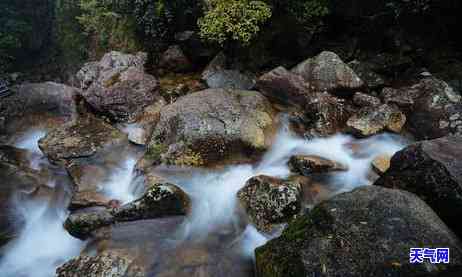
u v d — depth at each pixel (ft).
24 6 45.83
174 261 13.05
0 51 41.01
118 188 17.80
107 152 20.03
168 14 28.63
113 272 12.21
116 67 27.40
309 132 20.24
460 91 22.41
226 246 13.82
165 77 29.53
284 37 27.55
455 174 11.35
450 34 25.98
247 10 22.40
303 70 24.02
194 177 17.69
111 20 35.50
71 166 18.84
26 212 16.75
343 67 22.89
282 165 18.35
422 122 19.67
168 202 14.69
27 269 13.80
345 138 20.13
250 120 19.47
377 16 26.66
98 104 23.47
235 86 25.13
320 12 25.44
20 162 20.38
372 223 10.23
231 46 27.66
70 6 41.81
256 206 14.52
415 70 25.45
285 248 10.52
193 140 18.20
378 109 20.18
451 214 11.22
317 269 9.34
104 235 14.17
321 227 10.58
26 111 24.21
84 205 16.07
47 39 48.34
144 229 14.44
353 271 9.14
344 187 16.34
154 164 18.13
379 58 26.20
